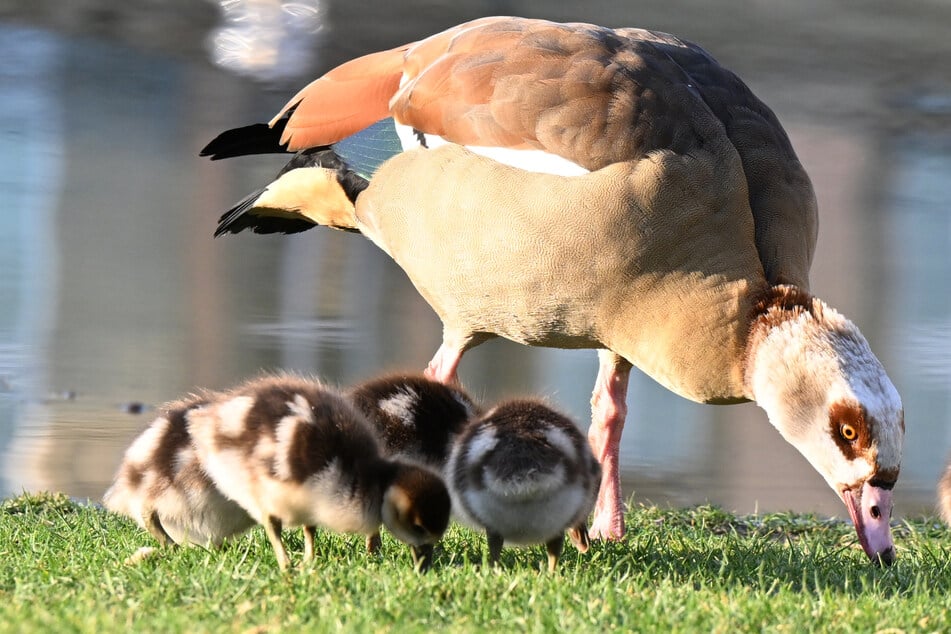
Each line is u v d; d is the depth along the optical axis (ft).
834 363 36.81
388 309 75.82
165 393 59.31
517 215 38.96
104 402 57.77
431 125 41.09
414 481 29.35
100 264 80.38
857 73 141.28
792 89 136.15
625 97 39.17
